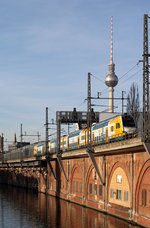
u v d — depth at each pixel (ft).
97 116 255.50
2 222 152.35
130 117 159.53
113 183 156.15
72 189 214.48
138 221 130.82
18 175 383.65
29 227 140.36
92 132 195.11
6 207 201.36
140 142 117.91
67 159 223.51
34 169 309.83
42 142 304.09
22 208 195.62
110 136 168.76
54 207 192.75
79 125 259.39
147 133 115.65
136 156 133.28
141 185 130.72
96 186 176.14
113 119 167.63
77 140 219.82
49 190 267.80
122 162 145.48
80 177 199.11
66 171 225.15
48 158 253.44
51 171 255.50
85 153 172.76
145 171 127.24
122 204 146.20
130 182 137.49
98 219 147.95
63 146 250.78
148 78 118.21
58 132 241.55
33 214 172.55
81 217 155.94
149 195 124.57
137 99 234.58
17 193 289.94
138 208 132.57
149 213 123.85
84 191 191.11
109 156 160.04
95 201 176.86
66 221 148.56
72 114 249.14
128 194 140.97
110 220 144.05
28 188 340.80
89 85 172.14
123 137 154.30
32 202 221.25
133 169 135.74
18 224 147.33
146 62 118.32
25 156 357.00
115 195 153.38
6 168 434.71
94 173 177.37
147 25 119.44
